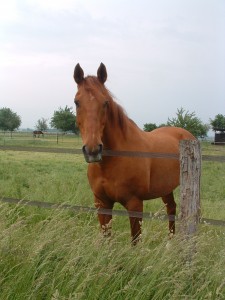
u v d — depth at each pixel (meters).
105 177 3.20
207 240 2.78
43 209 4.50
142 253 2.55
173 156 2.87
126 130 3.33
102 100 2.96
